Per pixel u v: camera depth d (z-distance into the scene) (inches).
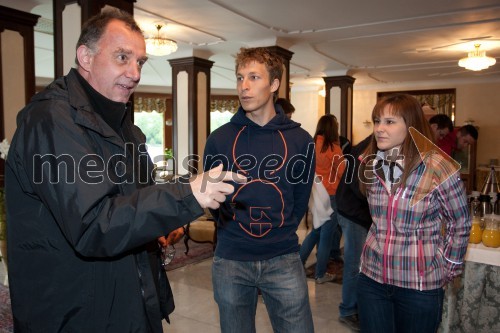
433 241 65.1
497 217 94.2
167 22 223.0
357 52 299.1
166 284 57.8
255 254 65.6
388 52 298.2
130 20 46.8
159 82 441.1
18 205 43.1
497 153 398.6
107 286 43.7
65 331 43.1
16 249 43.2
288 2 192.5
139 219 36.7
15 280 43.4
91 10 159.5
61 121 39.6
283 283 65.6
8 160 42.4
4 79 190.9
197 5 194.7
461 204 63.4
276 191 66.4
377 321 68.5
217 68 364.8
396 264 65.4
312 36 254.8
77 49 46.3
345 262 109.8
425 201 63.6
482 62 263.0
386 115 65.6
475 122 405.4
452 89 414.6
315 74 394.3
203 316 119.4
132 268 44.8
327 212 135.0
